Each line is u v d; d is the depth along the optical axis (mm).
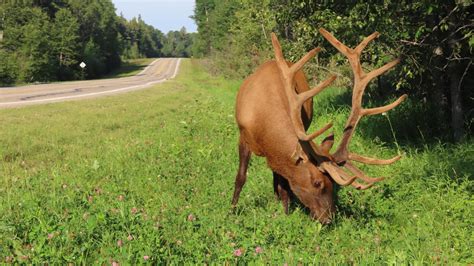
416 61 8234
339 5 8484
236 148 9406
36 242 3971
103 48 83375
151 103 19609
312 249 4465
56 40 61375
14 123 12273
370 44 8305
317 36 9242
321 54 10203
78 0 80625
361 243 4656
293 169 4859
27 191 5980
